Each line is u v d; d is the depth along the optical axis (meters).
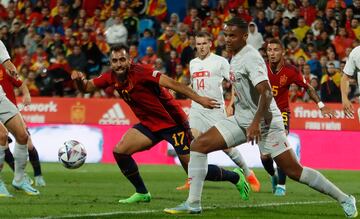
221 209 19.19
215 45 46.47
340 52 44.22
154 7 51.50
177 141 20.34
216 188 26.52
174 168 37.34
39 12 52.44
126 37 48.94
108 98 42.06
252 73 16.83
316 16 46.84
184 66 44.72
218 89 26.89
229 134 17.50
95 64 47.25
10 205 19.73
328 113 21.53
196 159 17.78
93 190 25.28
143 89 19.61
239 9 47.06
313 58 43.31
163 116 20.16
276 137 17.45
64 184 27.78
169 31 46.59
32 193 22.84
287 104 24.47
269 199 22.64
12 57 49.69
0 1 55.19
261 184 29.16
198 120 26.89
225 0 48.84
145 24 50.72
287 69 24.09
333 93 41.00
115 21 49.16
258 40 44.50
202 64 27.08
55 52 47.78
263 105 16.66
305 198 23.14
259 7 47.59
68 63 46.41
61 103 42.25
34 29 50.12
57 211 18.58
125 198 22.39
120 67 19.12
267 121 17.38
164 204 20.61
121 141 20.58
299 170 17.61
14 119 21.95
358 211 19.06
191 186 17.97
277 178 24.91
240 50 17.28
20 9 53.12
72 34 48.84
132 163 20.78
